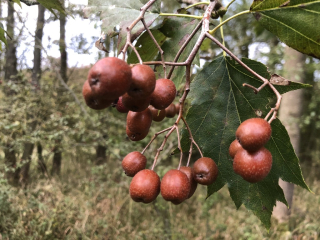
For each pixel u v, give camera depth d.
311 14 0.11
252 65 0.12
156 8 0.14
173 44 0.15
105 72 0.07
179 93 0.17
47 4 0.14
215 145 0.13
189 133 0.13
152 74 0.08
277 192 0.12
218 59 0.13
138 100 0.09
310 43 0.11
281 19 0.11
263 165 0.09
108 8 0.14
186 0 0.17
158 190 0.11
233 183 0.13
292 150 0.11
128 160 0.12
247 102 0.13
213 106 0.13
